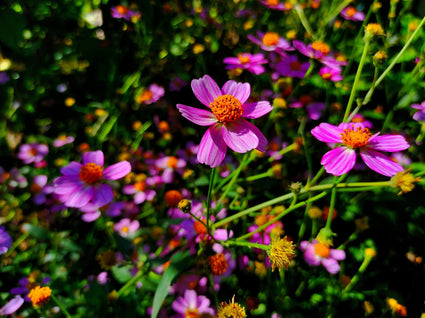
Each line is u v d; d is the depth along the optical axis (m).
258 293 0.24
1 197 0.28
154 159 0.31
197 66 0.35
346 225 0.27
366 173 0.28
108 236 0.26
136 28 0.35
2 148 0.31
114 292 0.21
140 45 0.35
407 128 0.29
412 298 0.26
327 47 0.27
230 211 0.27
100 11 0.35
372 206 0.26
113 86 0.34
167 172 0.29
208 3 0.36
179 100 0.35
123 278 0.22
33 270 0.26
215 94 0.18
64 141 0.31
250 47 0.34
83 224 0.28
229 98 0.16
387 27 0.32
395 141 0.18
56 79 0.34
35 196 0.28
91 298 0.21
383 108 0.30
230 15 0.35
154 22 0.38
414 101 0.28
